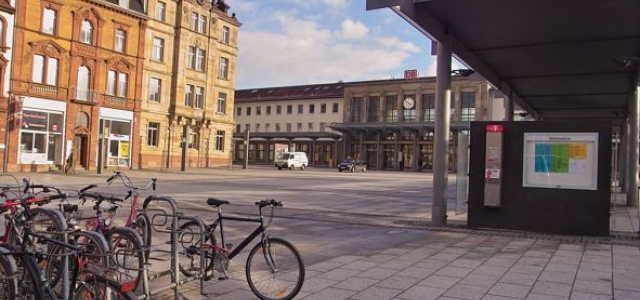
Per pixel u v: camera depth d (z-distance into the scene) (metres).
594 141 11.36
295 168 64.25
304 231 11.80
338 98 84.50
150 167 47.03
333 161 79.81
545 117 29.39
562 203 11.59
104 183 24.94
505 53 14.95
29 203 6.17
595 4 10.67
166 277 6.44
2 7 34.72
